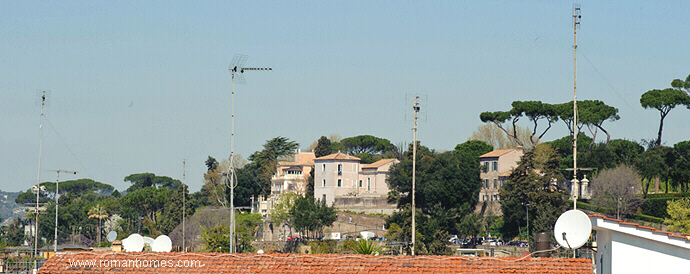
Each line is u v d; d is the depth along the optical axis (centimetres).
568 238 6900
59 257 7069
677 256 6512
